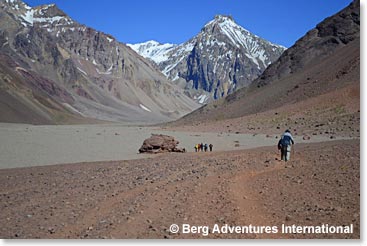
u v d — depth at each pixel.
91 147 42.56
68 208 12.36
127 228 9.88
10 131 68.38
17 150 37.75
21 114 149.50
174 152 36.16
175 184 15.35
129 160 28.48
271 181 15.15
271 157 23.80
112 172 20.41
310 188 13.44
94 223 10.52
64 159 31.30
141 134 65.62
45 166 25.73
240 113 92.25
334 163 17.98
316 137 45.72
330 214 10.49
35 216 11.60
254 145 42.25
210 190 13.92
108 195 13.92
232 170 18.48
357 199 11.62
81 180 18.06
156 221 10.38
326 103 65.88
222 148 40.00
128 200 12.91
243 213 10.85
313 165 18.11
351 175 14.78
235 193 13.27
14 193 15.59
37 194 15.08
